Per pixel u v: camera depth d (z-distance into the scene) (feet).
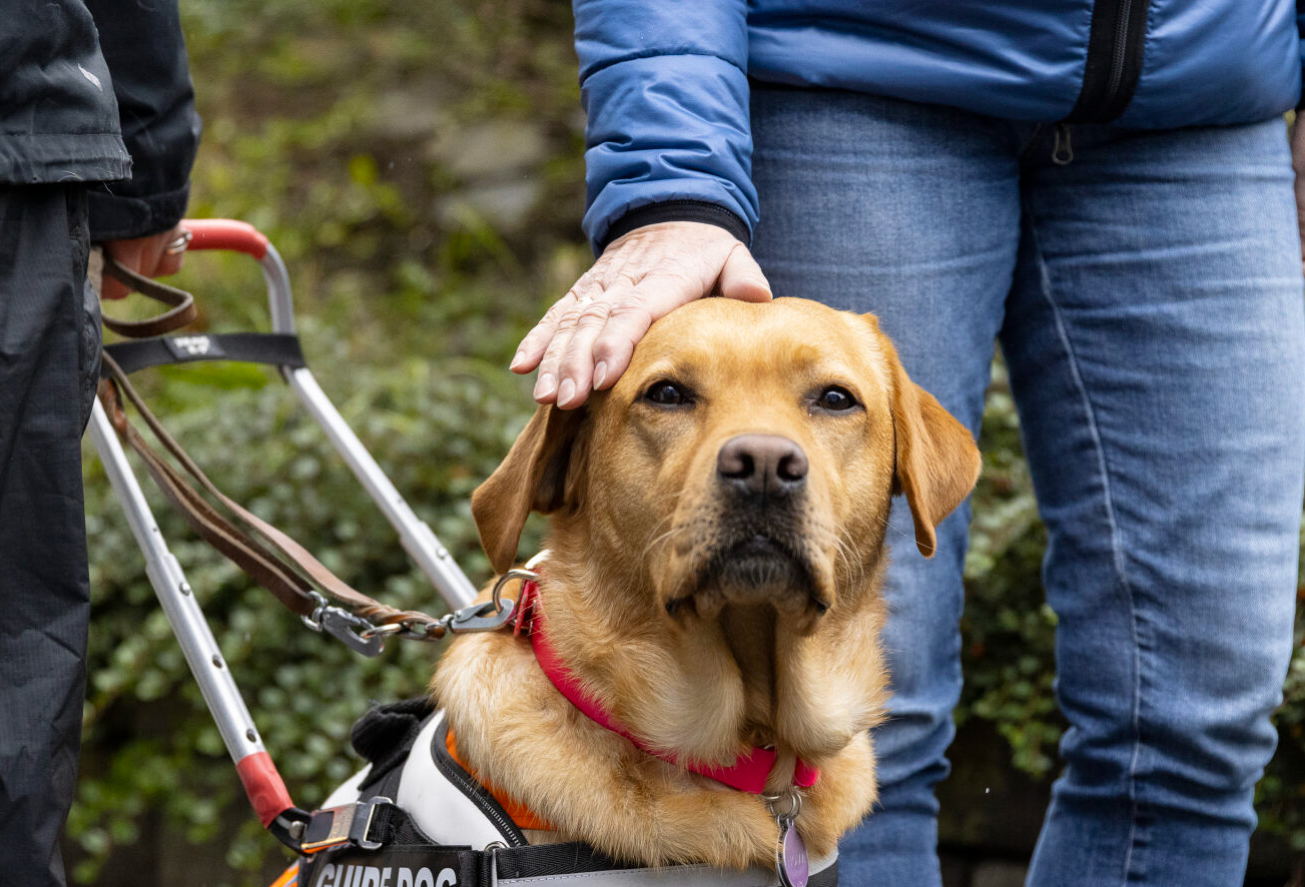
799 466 6.32
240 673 13.88
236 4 31.63
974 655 11.94
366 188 25.70
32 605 5.77
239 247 9.05
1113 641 8.16
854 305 7.93
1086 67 7.50
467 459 14.73
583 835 6.39
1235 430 7.85
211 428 15.17
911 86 7.70
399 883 6.38
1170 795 7.99
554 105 27.45
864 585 7.41
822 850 7.11
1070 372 8.36
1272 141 8.22
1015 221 8.31
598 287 7.22
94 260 8.18
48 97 5.64
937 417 7.64
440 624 7.38
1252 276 7.90
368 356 20.56
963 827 12.17
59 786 5.78
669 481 6.77
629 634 6.90
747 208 7.48
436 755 6.84
